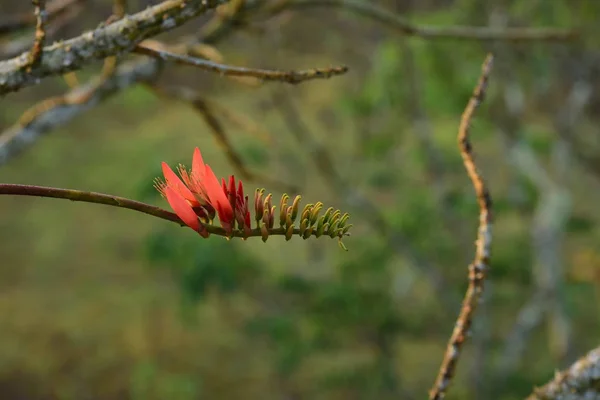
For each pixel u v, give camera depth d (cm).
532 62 854
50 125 303
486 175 1031
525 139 887
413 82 828
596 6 746
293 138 1073
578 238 1037
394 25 368
